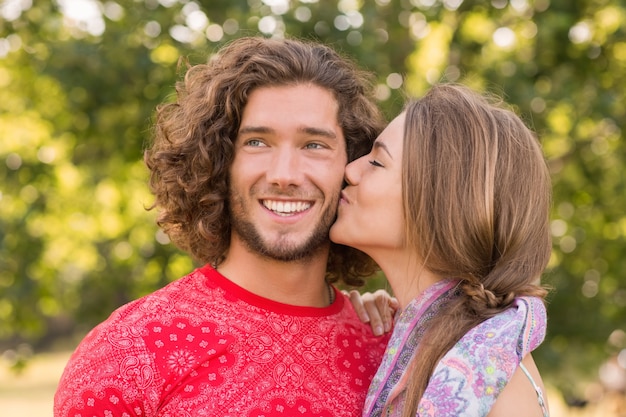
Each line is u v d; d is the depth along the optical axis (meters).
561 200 6.43
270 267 2.58
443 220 2.43
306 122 2.54
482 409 2.13
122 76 5.75
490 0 5.90
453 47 5.98
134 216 7.04
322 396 2.50
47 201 6.69
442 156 2.45
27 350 7.05
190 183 2.71
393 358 2.43
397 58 6.05
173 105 2.91
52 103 6.69
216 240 2.68
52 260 6.93
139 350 2.39
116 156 6.52
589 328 6.25
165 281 6.33
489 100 2.77
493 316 2.30
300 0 5.48
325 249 2.68
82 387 2.32
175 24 5.62
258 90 2.58
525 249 2.42
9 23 6.04
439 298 2.46
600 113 5.80
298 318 2.57
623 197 6.30
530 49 5.99
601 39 5.96
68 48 5.62
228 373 2.43
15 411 13.35
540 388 2.27
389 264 2.61
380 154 2.58
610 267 6.44
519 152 2.48
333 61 2.71
